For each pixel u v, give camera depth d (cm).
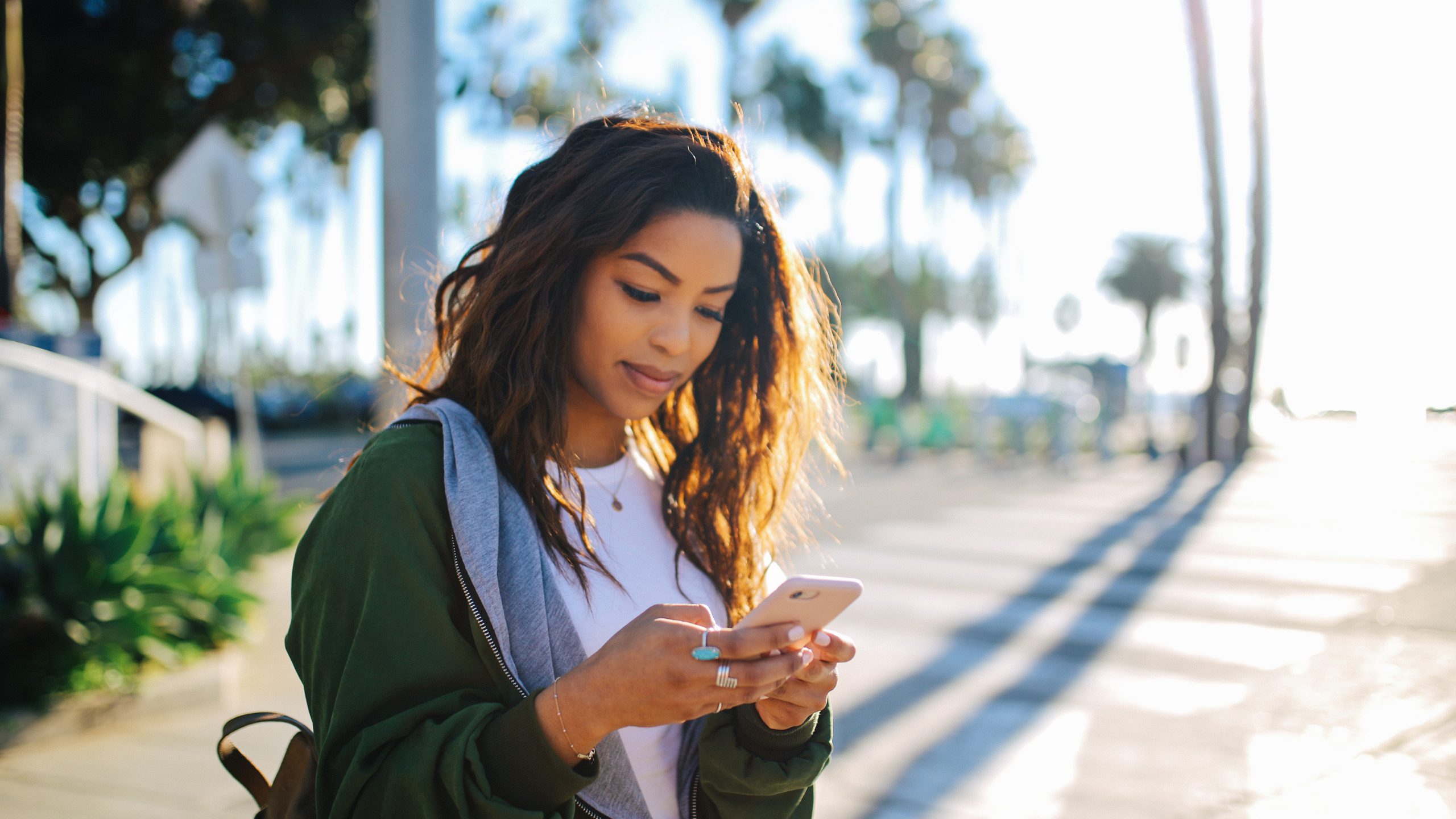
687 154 122
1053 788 382
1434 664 523
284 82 1877
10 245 971
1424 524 1034
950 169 3959
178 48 1786
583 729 95
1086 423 2047
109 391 787
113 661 463
